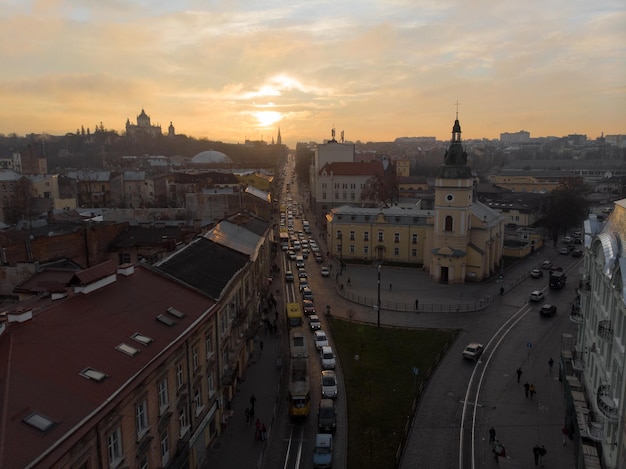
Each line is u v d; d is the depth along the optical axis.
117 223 61.22
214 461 32.22
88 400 20.47
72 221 69.44
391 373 45.09
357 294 70.44
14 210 95.88
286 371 45.41
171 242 50.78
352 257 93.00
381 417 37.72
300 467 31.86
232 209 82.75
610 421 25.66
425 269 84.12
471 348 48.72
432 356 48.66
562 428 36.56
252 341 49.28
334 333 54.81
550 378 44.25
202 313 32.88
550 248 105.19
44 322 23.98
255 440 34.59
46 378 20.53
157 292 32.84
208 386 34.00
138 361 24.48
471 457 33.09
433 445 34.41
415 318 60.09
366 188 131.50
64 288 29.28
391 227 90.00
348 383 43.16
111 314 27.52
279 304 65.31
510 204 121.75
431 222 82.25
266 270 69.62
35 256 48.69
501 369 46.16
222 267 43.25
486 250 78.50
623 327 25.47
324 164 150.62
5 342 21.62
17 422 17.81
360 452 33.34
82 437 19.12
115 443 22.19
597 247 33.50
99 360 23.20
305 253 97.56
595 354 32.59
